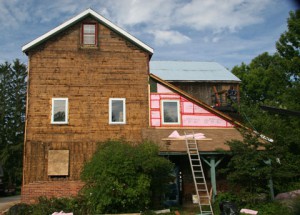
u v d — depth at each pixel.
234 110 29.47
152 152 16.58
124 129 20.38
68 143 19.73
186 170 20.36
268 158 16.56
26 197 18.64
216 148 18.67
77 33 21.12
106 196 15.37
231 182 17.73
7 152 50.97
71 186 19.08
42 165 19.25
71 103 20.25
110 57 21.12
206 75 33.12
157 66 34.66
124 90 20.89
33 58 20.48
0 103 57.03
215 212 16.02
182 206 18.42
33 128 19.67
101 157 16.23
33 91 20.12
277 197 17.39
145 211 15.68
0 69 58.97
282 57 29.58
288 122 24.48
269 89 47.66
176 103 21.30
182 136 19.81
